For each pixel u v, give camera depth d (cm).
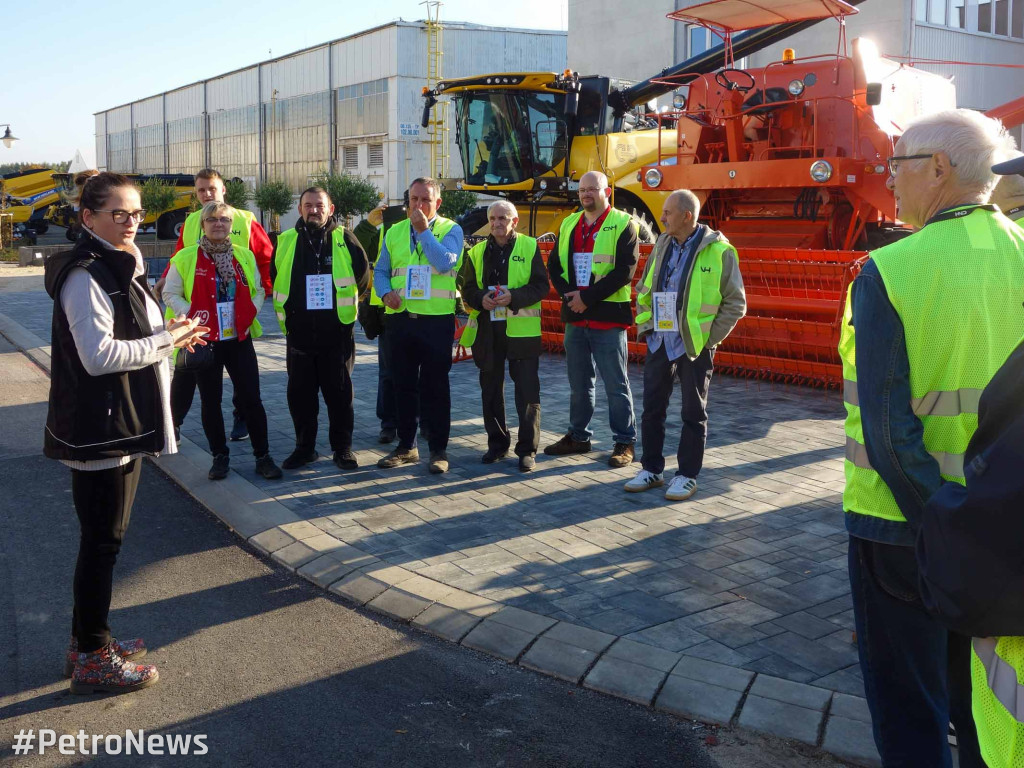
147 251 2503
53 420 337
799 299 886
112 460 339
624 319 623
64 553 493
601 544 490
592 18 2823
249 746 316
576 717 333
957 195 233
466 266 638
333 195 3809
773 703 331
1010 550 166
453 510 545
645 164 1448
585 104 1409
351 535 504
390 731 325
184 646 388
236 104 5222
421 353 615
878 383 224
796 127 1181
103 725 328
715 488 587
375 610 421
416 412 634
